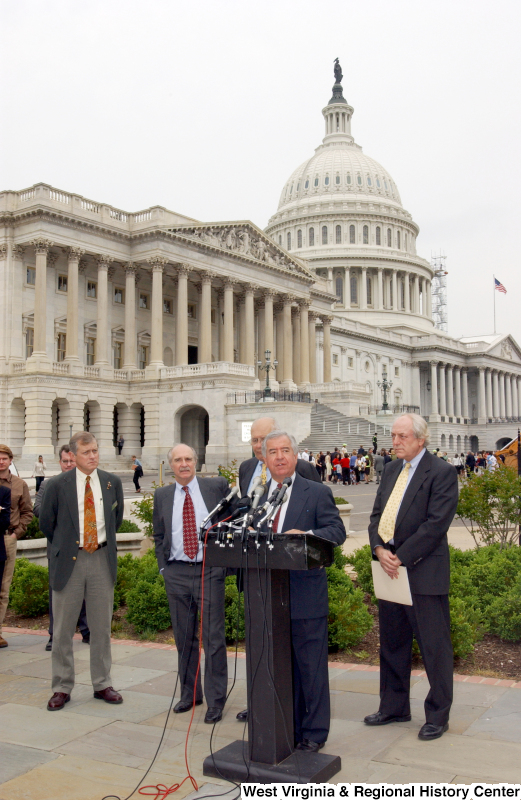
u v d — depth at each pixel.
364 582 14.18
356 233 134.25
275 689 7.00
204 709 8.99
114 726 8.39
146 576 13.38
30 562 15.58
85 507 9.54
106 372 63.53
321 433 65.38
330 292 90.88
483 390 129.50
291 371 80.19
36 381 57.00
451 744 7.58
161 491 9.55
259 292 77.88
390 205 138.75
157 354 65.75
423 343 121.69
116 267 68.06
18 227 60.25
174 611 9.12
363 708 8.82
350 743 7.72
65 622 9.23
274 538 6.86
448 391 125.94
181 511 9.27
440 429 112.81
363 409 81.12
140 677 10.27
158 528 9.47
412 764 7.11
